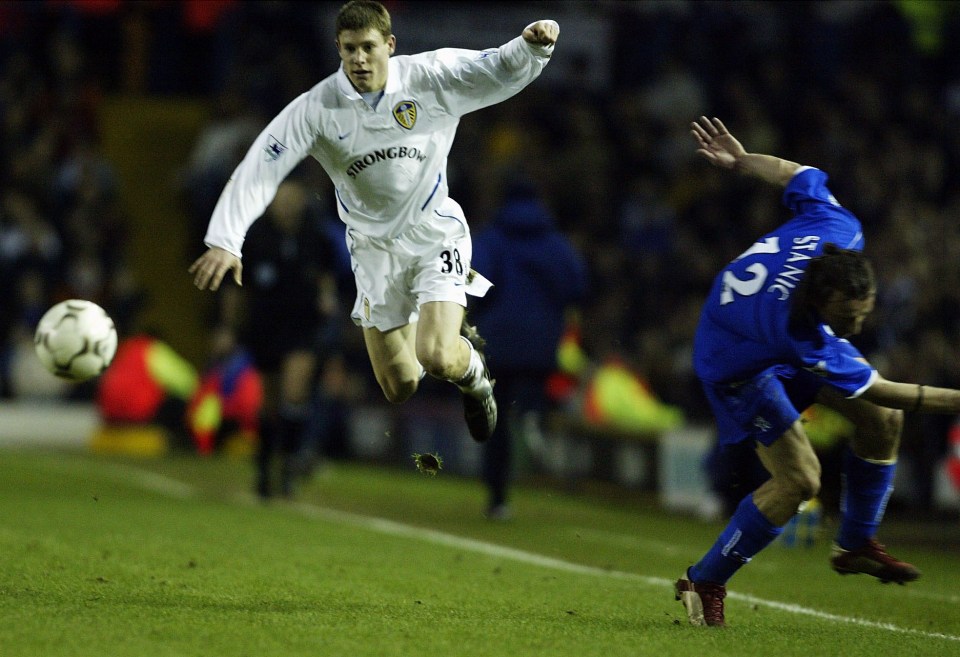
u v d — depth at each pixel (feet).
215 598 67.05
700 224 198.29
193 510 109.81
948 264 172.35
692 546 103.35
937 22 187.62
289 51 212.84
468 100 68.33
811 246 64.59
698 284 184.96
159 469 145.18
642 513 127.03
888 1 231.50
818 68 231.91
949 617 73.51
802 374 65.98
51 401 186.60
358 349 176.96
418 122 67.82
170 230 213.66
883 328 159.84
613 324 180.55
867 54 232.32
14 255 185.98
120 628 58.08
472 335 73.56
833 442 103.55
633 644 59.26
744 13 231.71
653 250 197.36
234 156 188.75
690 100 215.51
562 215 203.82
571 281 117.91
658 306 185.37
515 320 116.47
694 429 150.20
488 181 195.11
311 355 122.31
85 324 69.46
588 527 113.80
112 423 164.45
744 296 64.03
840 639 63.31
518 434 122.62
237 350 161.79
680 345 172.14
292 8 220.84
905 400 62.75
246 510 112.88
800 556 98.94
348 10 65.82
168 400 168.96
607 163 208.23
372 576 77.66
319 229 121.80
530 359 116.78
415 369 74.43
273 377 121.70
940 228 185.26
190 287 211.41
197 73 227.61
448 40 220.23
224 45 219.61
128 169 213.87
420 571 81.10
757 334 63.00
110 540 86.69
